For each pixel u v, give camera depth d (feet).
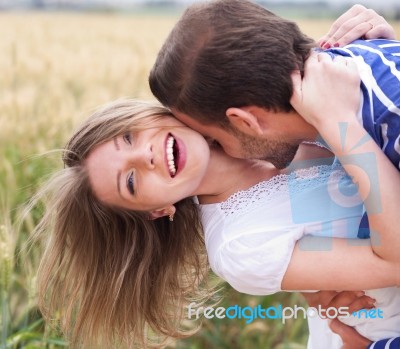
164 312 7.00
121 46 25.86
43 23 36.14
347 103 5.30
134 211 6.38
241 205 5.91
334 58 5.66
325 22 39.68
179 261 6.89
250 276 5.60
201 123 5.77
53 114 13.97
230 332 10.99
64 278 6.95
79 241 6.64
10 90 15.78
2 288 8.08
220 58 5.39
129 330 6.84
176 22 5.80
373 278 5.42
